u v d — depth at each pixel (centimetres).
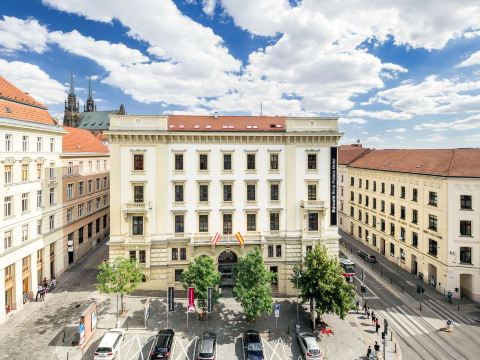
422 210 4491
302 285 3225
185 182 3888
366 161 6391
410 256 4769
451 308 3716
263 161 3966
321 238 3969
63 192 4538
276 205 4003
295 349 2877
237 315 3472
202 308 3316
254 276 3116
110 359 2573
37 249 3850
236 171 3941
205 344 2712
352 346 2936
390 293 4094
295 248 4006
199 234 3922
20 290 3519
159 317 3356
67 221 4678
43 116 4106
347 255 5572
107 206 6253
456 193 3994
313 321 3197
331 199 4019
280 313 3534
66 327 3120
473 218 3931
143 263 3853
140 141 3803
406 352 2880
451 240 4012
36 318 3288
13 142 3397
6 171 3316
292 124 3959
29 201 3709
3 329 3070
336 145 4003
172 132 3775
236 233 3950
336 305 2988
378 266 5047
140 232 3859
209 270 3206
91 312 2938
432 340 3075
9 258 3322
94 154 5594
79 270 4628
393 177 5206
